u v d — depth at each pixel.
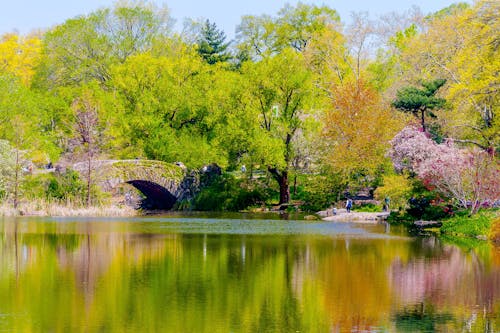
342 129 67.88
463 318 23.41
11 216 59.75
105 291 26.67
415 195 56.53
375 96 69.06
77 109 70.94
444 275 30.42
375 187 68.00
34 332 21.53
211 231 48.19
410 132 56.91
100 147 72.38
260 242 41.41
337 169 67.50
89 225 52.09
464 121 61.59
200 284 28.14
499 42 49.69
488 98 53.56
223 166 73.25
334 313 23.98
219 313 23.80
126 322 22.61
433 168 50.50
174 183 70.94
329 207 68.56
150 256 35.25
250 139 70.94
